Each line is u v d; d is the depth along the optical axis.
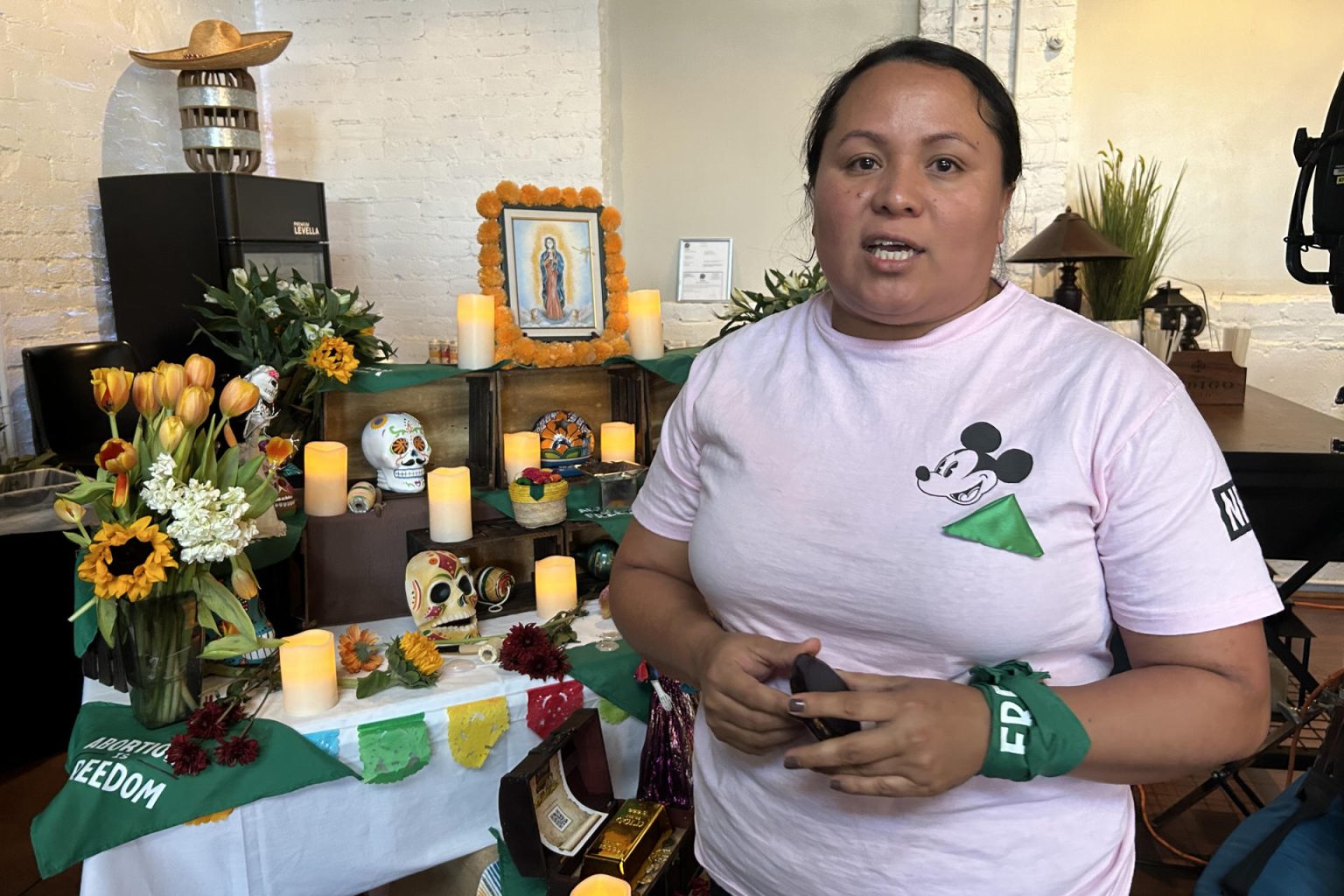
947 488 0.78
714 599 0.92
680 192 4.43
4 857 2.16
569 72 4.14
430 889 1.78
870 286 0.79
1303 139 1.65
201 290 3.25
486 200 2.14
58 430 2.89
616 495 2.11
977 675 0.75
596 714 1.65
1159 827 2.17
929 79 0.78
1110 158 3.90
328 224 4.39
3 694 2.56
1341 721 1.22
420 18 4.20
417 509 1.99
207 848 1.43
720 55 4.30
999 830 0.80
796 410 0.87
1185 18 3.80
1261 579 0.74
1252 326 3.85
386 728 1.54
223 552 1.46
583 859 1.45
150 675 1.49
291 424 2.06
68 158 3.36
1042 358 0.80
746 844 0.93
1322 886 1.15
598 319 2.26
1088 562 0.77
